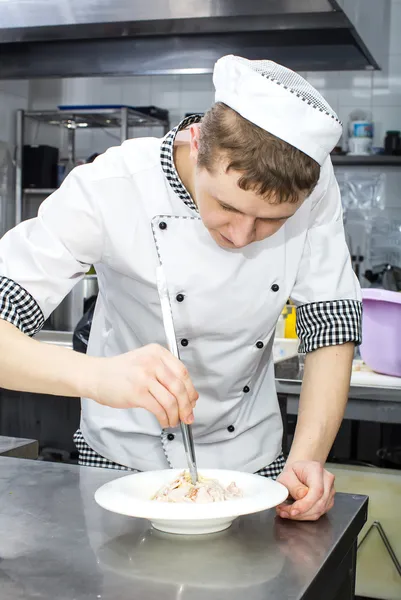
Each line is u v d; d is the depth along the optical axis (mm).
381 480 2334
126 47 2863
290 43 2771
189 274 1296
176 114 5184
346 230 4730
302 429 1261
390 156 4344
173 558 890
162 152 1271
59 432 2727
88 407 1485
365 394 2254
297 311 1421
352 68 2943
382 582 2365
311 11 2277
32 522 1008
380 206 4684
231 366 1364
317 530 997
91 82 5320
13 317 1172
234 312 1323
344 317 1342
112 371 1030
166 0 2229
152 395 1002
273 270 1332
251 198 956
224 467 1412
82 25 2445
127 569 856
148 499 1017
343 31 2709
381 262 4703
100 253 1302
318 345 1343
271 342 1479
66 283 1258
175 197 1273
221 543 944
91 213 1255
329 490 1062
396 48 4711
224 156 948
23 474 1228
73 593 795
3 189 5137
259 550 921
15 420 2768
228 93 980
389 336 2340
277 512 1049
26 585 814
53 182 5098
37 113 4934
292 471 1104
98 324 1497
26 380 1083
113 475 1226
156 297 1318
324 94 4852
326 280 1369
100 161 1304
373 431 2812
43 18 2391
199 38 2807
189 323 1322
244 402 1442
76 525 997
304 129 951
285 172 935
